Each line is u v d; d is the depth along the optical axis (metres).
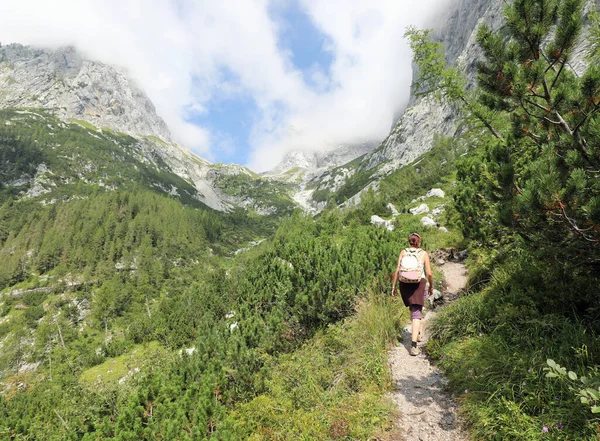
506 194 4.59
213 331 10.84
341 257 9.86
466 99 9.82
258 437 4.54
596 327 3.97
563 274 4.73
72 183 194.50
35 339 80.56
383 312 6.70
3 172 178.00
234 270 37.53
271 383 6.36
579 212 3.52
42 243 128.12
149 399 6.46
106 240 130.50
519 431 2.99
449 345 5.38
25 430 18.84
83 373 37.69
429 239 16.33
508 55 4.63
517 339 4.37
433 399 4.25
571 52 4.31
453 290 9.12
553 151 3.95
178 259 136.50
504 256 7.75
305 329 9.07
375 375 4.86
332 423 3.92
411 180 59.28
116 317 90.56
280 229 59.78
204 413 5.37
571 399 3.00
